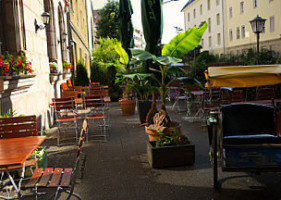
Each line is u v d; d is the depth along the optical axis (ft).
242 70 13.69
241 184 13.66
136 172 15.75
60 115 34.30
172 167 16.26
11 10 22.38
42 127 28.12
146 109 29.68
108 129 27.81
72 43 56.44
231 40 107.24
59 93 41.16
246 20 93.04
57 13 42.19
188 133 24.53
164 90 20.67
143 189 13.55
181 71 20.77
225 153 13.62
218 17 119.75
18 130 14.61
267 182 13.76
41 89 28.96
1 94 18.06
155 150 16.10
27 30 24.41
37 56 27.63
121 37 39.14
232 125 15.46
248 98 31.53
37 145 12.32
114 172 15.92
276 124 15.07
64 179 11.25
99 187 13.97
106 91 36.17
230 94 25.25
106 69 55.67
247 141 14.43
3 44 22.16
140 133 25.53
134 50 20.06
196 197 12.51
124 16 38.40
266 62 40.19
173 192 13.10
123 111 36.24
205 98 26.94
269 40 78.64
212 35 126.11
